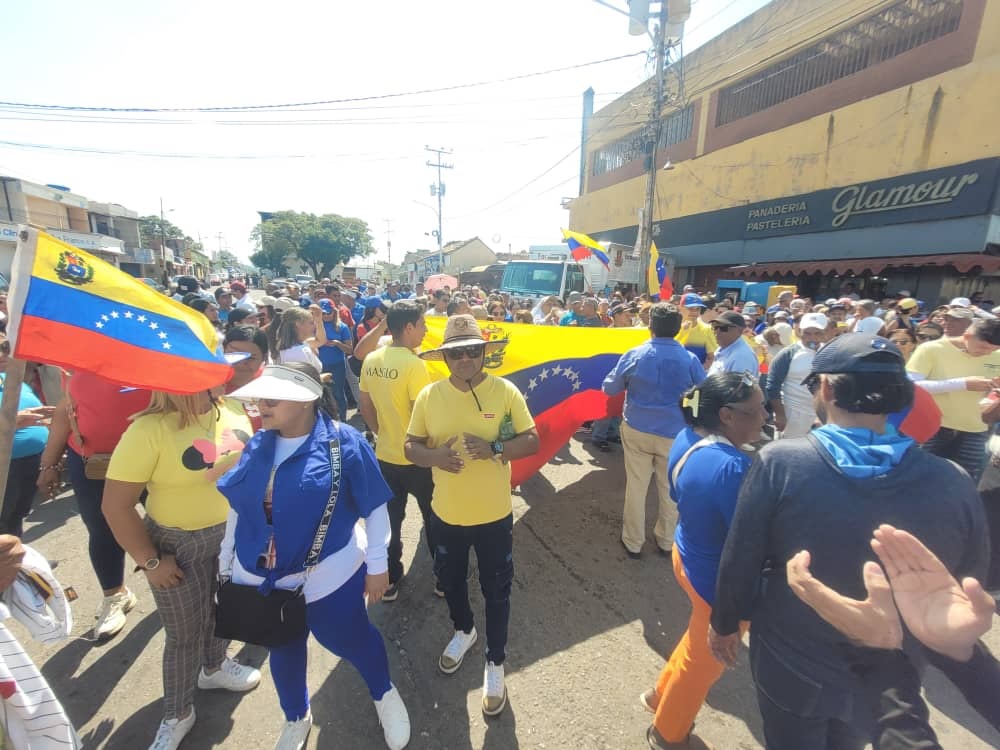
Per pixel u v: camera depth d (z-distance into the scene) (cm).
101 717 221
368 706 230
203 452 193
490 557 227
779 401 435
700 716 226
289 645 189
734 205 2005
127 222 4175
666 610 301
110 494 178
